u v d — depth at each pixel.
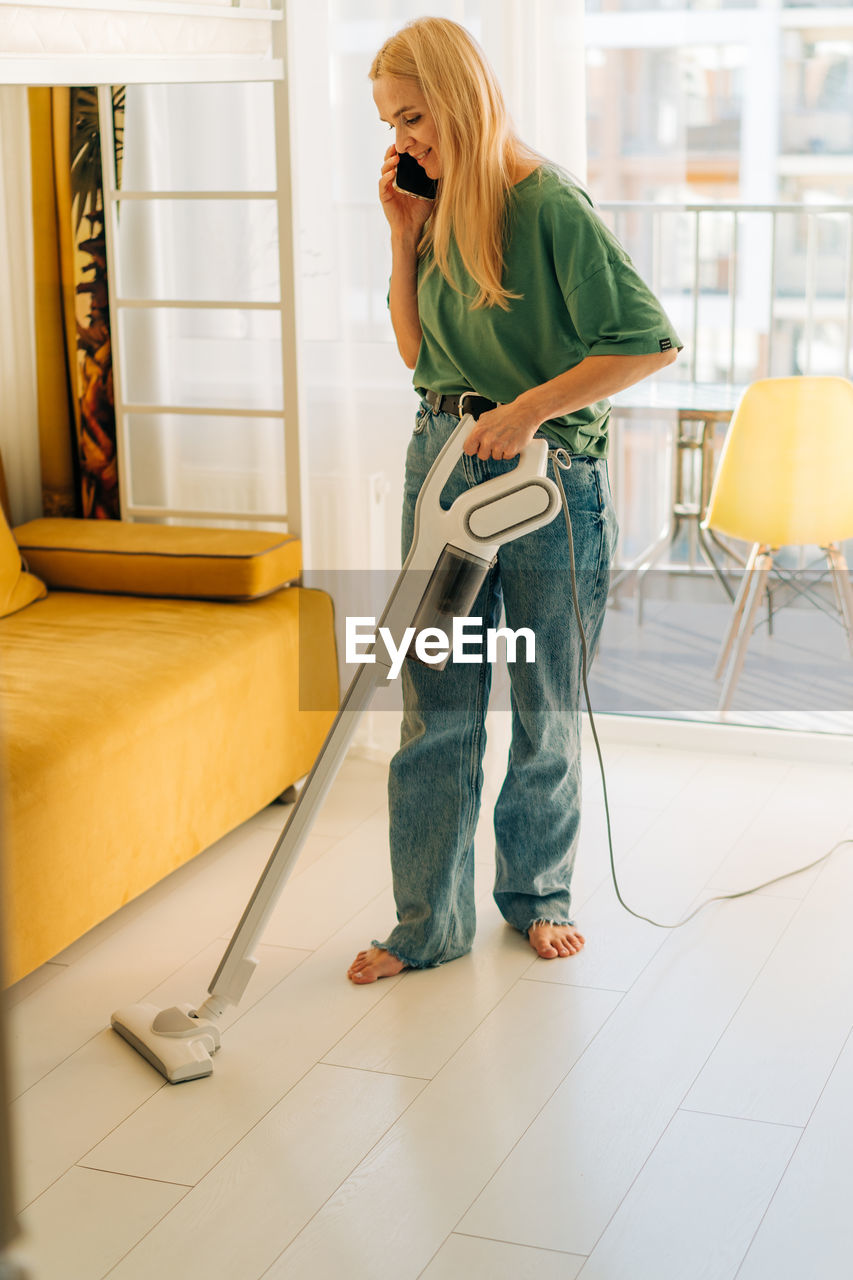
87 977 2.21
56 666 2.45
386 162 2.04
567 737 2.22
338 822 2.81
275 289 3.11
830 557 2.98
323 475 3.15
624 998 2.10
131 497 3.24
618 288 1.91
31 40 1.86
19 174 3.16
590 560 2.12
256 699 2.70
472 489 1.87
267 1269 1.52
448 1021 2.05
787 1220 1.58
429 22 1.90
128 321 3.18
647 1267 1.50
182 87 3.03
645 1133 1.76
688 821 2.77
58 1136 1.78
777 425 2.95
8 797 2.02
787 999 2.09
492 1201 1.63
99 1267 1.52
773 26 2.76
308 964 2.24
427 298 2.03
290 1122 1.80
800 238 2.84
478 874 2.58
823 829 2.71
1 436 3.25
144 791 2.35
